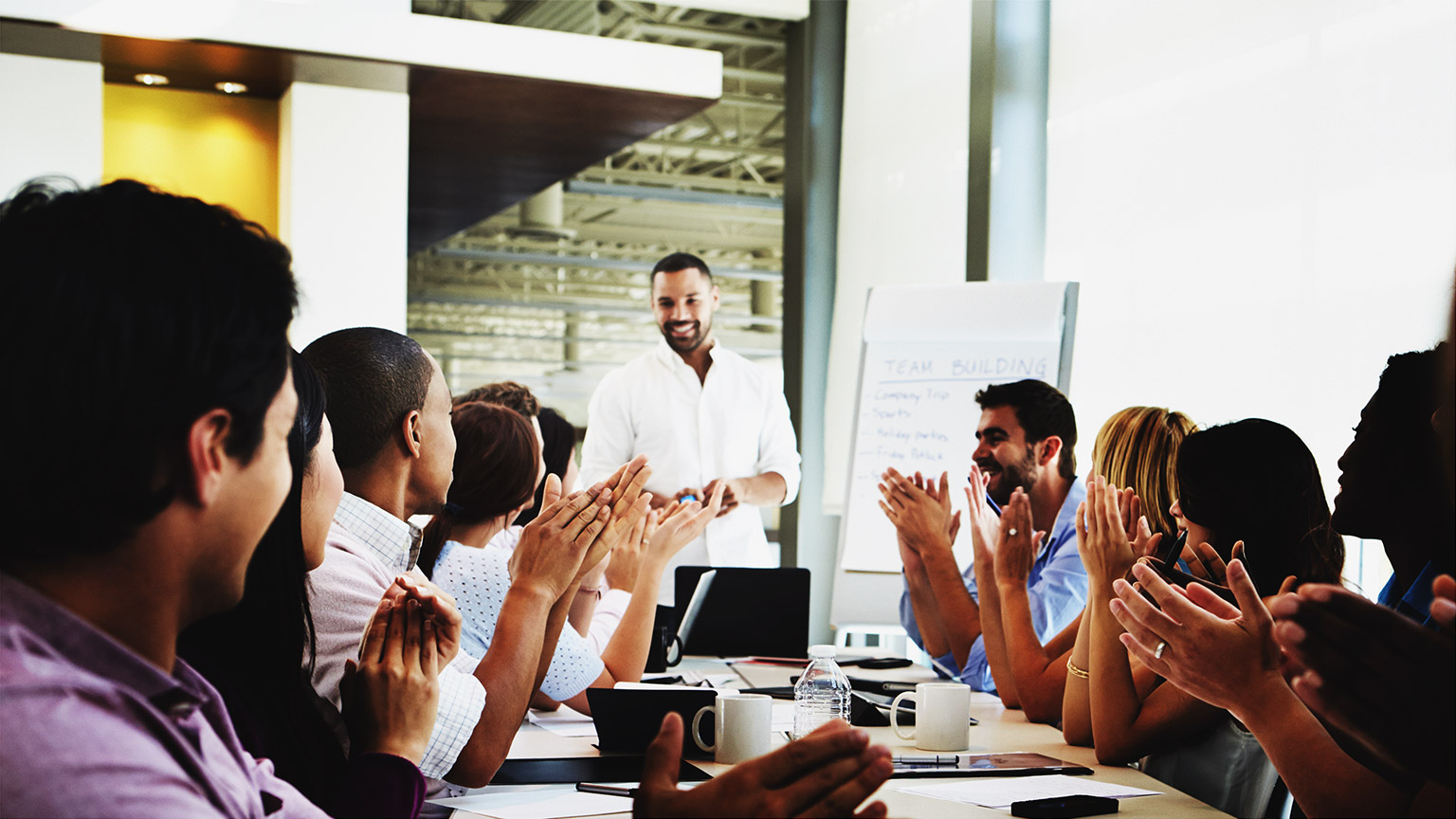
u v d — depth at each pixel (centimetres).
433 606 117
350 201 431
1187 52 349
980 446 265
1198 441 166
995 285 358
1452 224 256
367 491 152
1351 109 288
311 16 388
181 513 61
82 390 56
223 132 439
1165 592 115
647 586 220
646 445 419
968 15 454
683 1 534
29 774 52
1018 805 131
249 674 110
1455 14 257
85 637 59
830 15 557
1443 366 86
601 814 132
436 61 408
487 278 1382
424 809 134
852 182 547
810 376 550
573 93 450
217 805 62
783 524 552
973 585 296
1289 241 308
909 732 183
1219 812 133
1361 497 146
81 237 58
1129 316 376
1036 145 422
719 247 1236
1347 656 75
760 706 160
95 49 379
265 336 63
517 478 188
